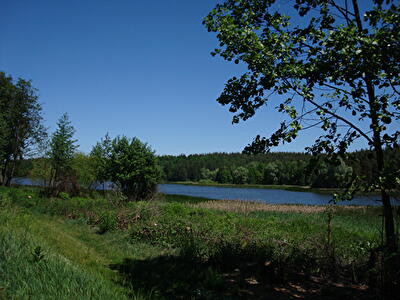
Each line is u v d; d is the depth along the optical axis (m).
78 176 31.72
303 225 14.48
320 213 23.58
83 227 13.15
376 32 4.64
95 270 6.38
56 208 17.30
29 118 36.44
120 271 7.01
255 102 6.16
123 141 29.58
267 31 5.75
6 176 37.03
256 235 10.05
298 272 6.71
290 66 5.40
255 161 152.38
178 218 13.36
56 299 3.87
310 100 5.66
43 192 25.98
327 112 5.61
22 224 9.34
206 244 8.91
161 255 8.65
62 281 4.44
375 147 5.34
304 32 5.59
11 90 36.75
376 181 4.55
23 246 5.64
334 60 5.00
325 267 6.72
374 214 21.72
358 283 6.09
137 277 6.63
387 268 5.30
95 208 16.52
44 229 10.16
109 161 29.31
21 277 4.30
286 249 7.92
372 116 5.05
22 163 37.31
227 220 14.51
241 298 5.42
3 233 6.12
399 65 4.94
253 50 5.63
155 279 6.48
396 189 4.67
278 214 22.30
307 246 7.82
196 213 16.27
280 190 81.75
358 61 4.73
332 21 5.46
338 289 5.69
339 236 11.75
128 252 9.02
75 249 8.30
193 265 7.61
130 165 28.02
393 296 5.11
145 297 5.10
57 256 5.89
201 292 5.63
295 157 154.38
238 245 8.23
